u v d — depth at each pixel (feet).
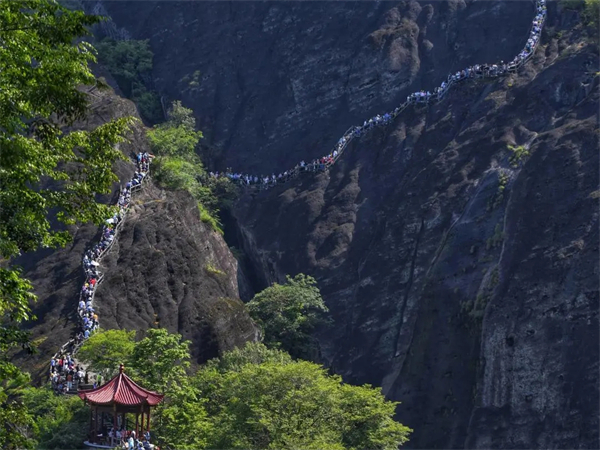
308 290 298.97
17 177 100.89
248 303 289.94
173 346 203.10
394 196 336.08
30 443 103.45
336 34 391.24
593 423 257.14
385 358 301.22
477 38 373.61
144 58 409.49
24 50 100.12
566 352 269.23
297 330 292.20
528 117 330.34
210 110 393.91
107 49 407.44
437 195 323.37
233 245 355.77
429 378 286.87
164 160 303.07
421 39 380.58
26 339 102.83
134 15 428.56
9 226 101.71
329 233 335.47
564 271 279.49
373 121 360.89
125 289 250.37
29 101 101.81
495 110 337.52
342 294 320.70
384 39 378.53
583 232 284.61
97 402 183.21
